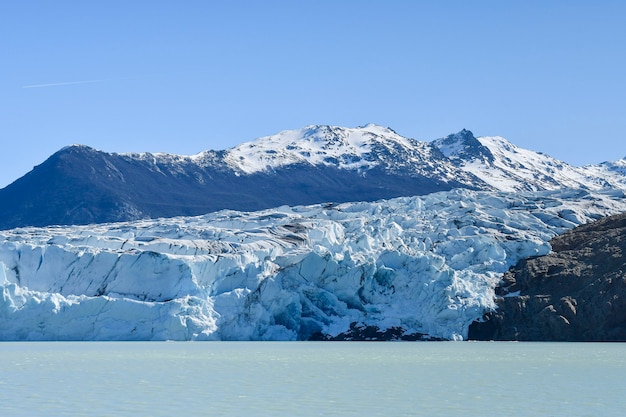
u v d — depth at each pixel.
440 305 143.00
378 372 92.81
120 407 69.19
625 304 134.38
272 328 147.25
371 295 148.88
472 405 69.56
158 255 153.62
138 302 147.50
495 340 140.25
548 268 148.62
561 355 110.81
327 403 70.94
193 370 95.94
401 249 155.12
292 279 148.88
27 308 146.38
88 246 165.25
